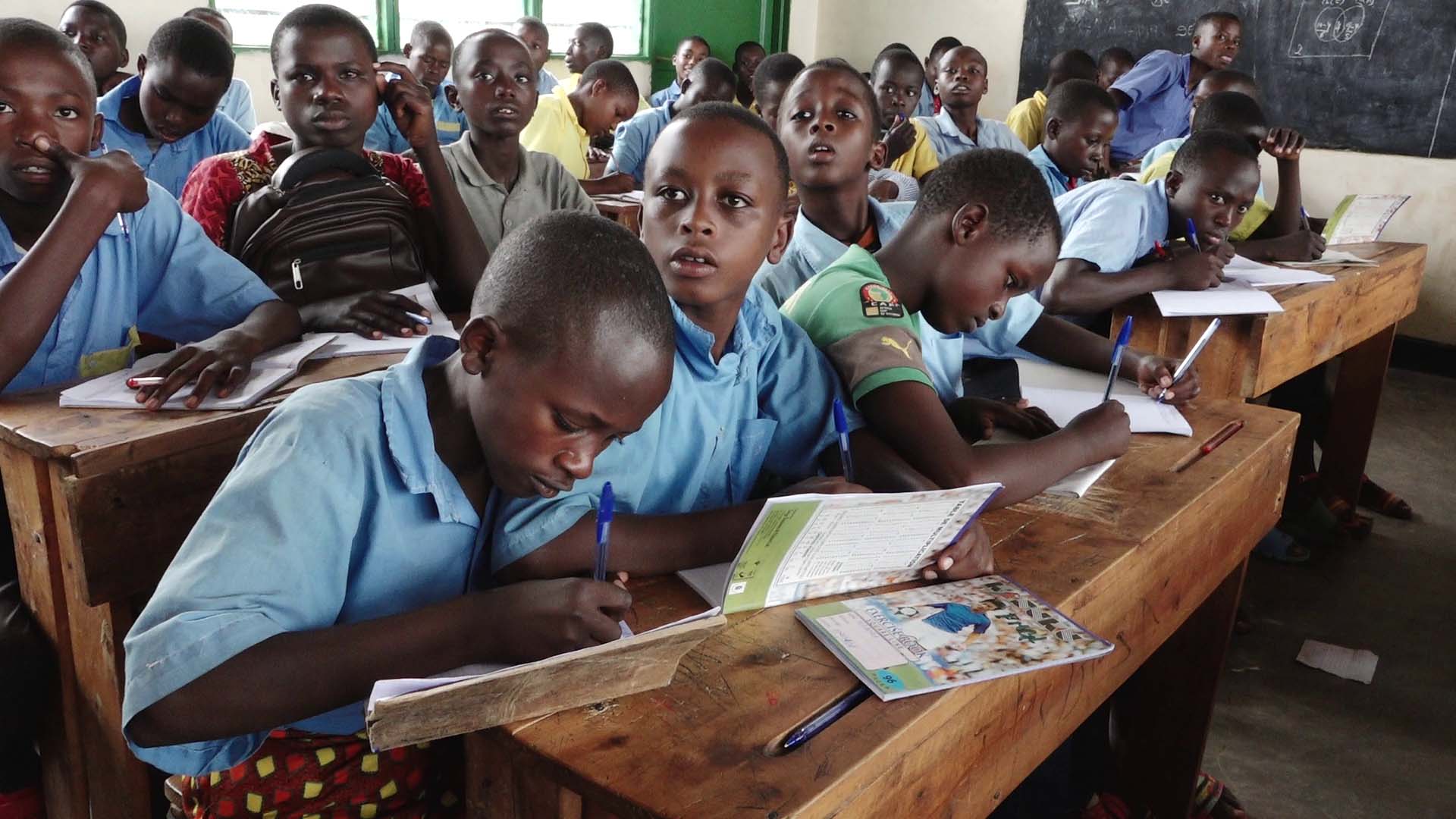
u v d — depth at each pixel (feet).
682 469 3.59
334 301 5.65
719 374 3.58
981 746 2.80
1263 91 17.12
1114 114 10.63
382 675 2.46
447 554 2.92
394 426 2.76
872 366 3.85
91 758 4.38
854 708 2.48
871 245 6.65
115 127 8.59
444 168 6.86
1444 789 6.06
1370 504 10.18
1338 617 8.04
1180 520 3.84
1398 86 15.74
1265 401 9.89
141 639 2.37
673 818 2.07
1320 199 16.85
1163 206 7.91
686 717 2.40
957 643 2.79
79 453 3.68
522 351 2.54
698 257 3.42
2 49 4.35
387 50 17.51
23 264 4.29
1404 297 9.34
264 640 2.41
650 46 22.13
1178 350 7.31
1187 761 5.37
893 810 2.45
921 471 3.77
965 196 4.28
